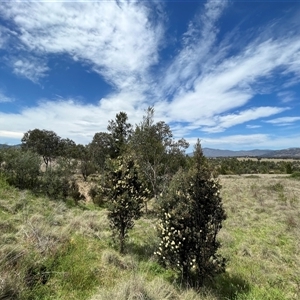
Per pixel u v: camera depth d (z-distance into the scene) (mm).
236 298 4387
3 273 3219
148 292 3643
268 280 5309
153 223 9617
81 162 24750
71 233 6168
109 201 6590
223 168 41406
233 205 13281
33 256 4004
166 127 12922
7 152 13742
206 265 4664
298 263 6281
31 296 3258
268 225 9734
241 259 6469
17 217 6641
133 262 5227
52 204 10031
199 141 5234
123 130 19906
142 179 7051
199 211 4930
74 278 3912
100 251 5586
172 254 4848
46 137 28156
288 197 15758
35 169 13172
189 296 4062
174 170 12969
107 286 3986
